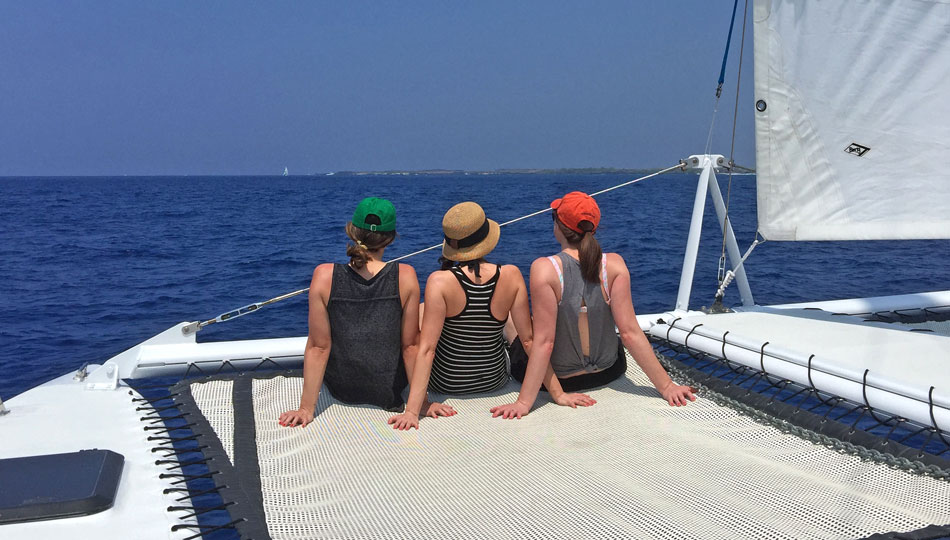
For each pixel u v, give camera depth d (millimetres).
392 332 3168
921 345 3498
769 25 3635
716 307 4656
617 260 3314
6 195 55875
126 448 2643
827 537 2033
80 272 12742
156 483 2365
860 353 3373
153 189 78750
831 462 2615
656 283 10453
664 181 91750
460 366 3373
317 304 3104
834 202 3684
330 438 2904
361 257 3084
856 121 3561
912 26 3395
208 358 3932
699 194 4566
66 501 2070
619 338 3889
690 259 4676
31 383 5938
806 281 10539
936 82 3420
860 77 3516
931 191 3539
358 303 3125
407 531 2096
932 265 12195
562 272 3215
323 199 50125
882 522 2129
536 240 17031
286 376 3557
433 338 3105
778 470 2537
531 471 2541
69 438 2727
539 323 3143
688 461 2617
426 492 2377
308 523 2158
